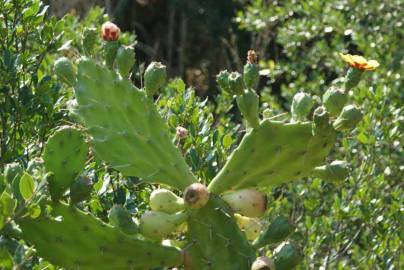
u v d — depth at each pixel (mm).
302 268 3021
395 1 4848
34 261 1985
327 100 1743
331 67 4801
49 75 2658
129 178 2293
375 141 3299
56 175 1674
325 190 3258
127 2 7531
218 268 1752
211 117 2750
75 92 1826
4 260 1599
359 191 3160
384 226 3076
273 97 4656
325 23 4980
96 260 1728
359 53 5148
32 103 2467
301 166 1788
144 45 8031
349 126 1745
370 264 3045
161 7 8328
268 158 1777
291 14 5113
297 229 3238
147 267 1755
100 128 1808
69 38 3459
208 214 1757
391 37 4676
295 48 4926
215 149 2580
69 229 1701
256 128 1769
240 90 1755
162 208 1758
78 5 5910
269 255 2631
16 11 2602
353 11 4883
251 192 1781
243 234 1770
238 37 7629
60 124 2480
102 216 2166
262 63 4875
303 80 4578
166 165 1809
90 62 1838
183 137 2348
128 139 1809
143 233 1745
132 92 1830
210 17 7805
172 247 1761
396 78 4309
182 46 7836
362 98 3514
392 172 3504
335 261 3156
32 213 1619
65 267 1719
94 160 2211
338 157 3467
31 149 2424
